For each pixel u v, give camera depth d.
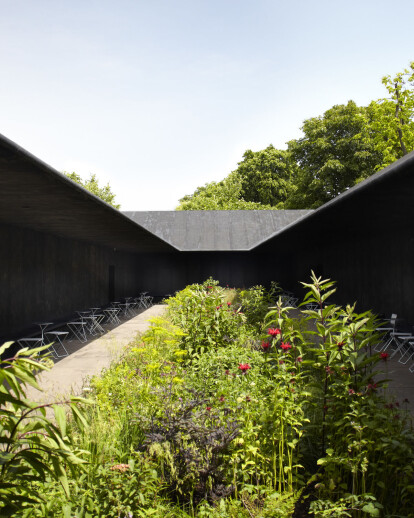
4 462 1.70
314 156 30.69
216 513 2.54
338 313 3.34
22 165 4.34
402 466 2.65
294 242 15.52
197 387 4.56
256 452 2.96
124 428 3.57
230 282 23.41
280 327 3.63
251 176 41.41
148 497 2.65
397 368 6.98
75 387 5.96
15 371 1.59
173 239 23.55
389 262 9.95
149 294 23.31
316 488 2.91
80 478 2.57
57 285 11.56
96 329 12.39
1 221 8.46
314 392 3.66
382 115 22.06
